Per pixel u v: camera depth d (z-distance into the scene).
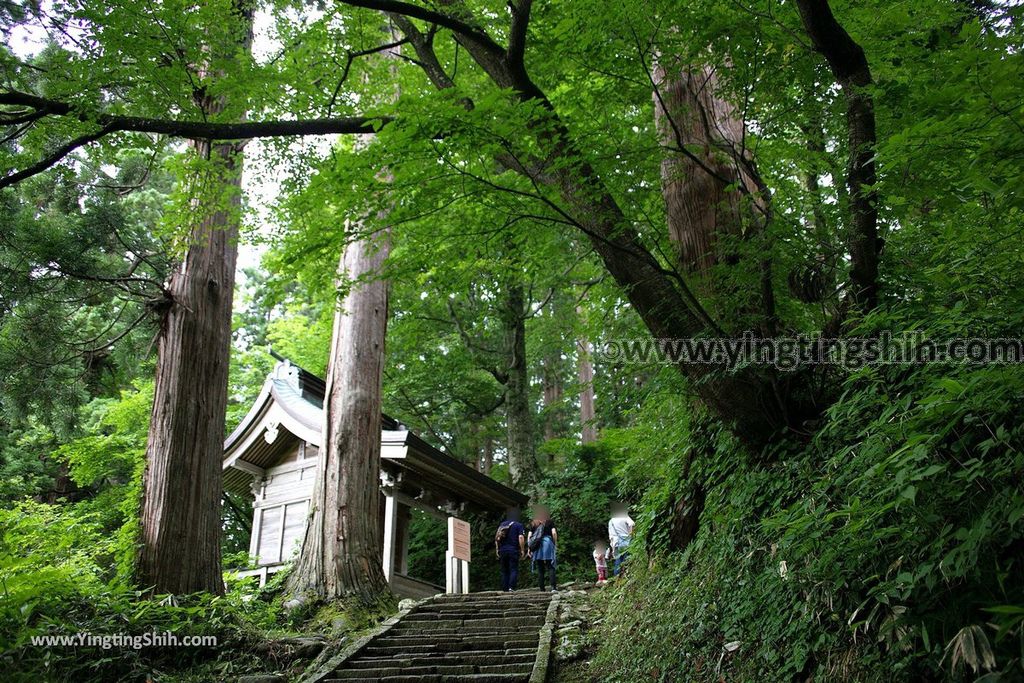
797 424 4.80
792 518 3.75
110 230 7.54
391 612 9.04
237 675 6.41
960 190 3.73
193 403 7.94
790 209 5.21
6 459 12.45
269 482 13.82
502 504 15.08
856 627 3.18
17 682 5.16
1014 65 2.43
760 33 4.75
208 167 6.45
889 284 4.32
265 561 12.84
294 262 4.91
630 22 4.68
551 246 6.01
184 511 7.54
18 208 7.58
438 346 19.20
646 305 5.04
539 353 18.64
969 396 2.85
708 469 5.74
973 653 2.44
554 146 4.93
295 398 13.41
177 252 7.56
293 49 6.14
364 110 7.21
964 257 3.27
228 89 5.78
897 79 4.54
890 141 2.89
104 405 15.70
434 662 6.61
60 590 6.21
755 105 5.50
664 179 6.27
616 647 5.81
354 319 10.85
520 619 7.70
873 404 3.75
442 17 5.10
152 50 5.05
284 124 5.16
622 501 10.27
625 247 5.06
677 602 5.26
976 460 2.72
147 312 8.23
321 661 6.84
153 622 6.51
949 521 2.84
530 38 5.62
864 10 4.52
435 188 4.45
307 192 4.53
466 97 5.66
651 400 6.50
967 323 3.18
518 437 16.83
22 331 7.78
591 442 16.17
